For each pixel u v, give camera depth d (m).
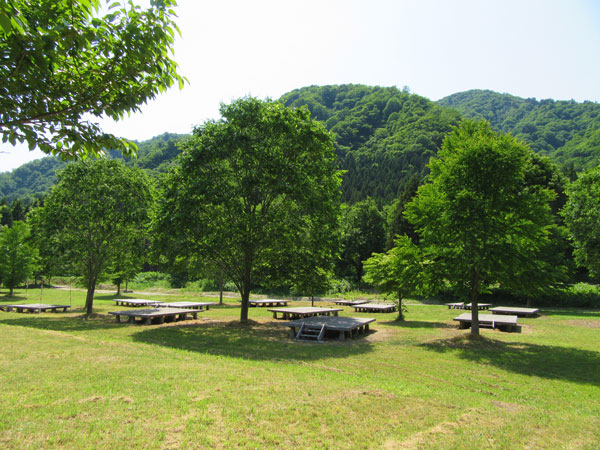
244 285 19.48
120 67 4.04
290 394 6.52
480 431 5.45
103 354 9.38
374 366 10.36
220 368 8.30
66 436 4.52
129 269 32.28
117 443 4.41
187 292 47.31
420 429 5.41
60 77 3.92
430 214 15.24
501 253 13.96
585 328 19.23
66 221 21.73
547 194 14.66
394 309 27.69
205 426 5.00
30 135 3.77
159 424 5.00
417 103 151.88
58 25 3.35
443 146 16.80
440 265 15.41
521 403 7.48
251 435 4.85
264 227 17.66
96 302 34.38
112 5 3.81
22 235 39.91
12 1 3.20
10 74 3.41
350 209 61.22
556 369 10.45
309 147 17.70
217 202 16.39
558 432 5.62
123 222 22.59
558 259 29.31
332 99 196.38
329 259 20.08
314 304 34.56
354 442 4.85
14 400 5.72
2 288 51.66
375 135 144.62
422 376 9.47
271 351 12.13
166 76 4.37
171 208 17.17
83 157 4.48
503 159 13.79
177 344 12.97
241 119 17.31
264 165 17.08
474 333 15.30
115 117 4.23
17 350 9.62
